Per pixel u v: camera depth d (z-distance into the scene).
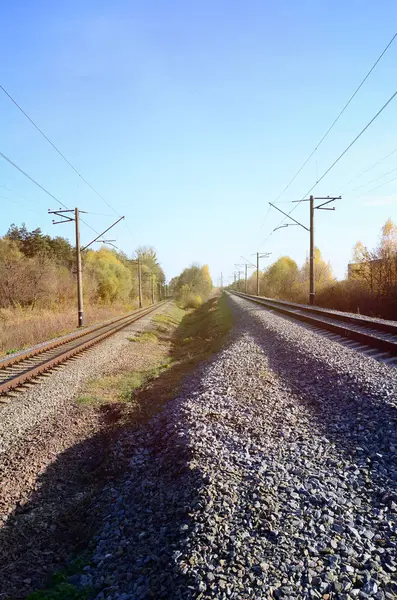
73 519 5.68
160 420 8.36
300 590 3.30
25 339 20.38
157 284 111.75
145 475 6.32
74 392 10.88
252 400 8.52
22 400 9.74
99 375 13.17
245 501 4.71
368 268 35.53
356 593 3.21
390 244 33.34
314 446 6.10
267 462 5.69
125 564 4.38
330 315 22.02
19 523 5.43
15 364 13.34
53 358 13.90
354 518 4.22
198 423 7.33
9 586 4.34
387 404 6.91
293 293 58.50
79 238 28.72
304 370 10.29
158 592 3.71
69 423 8.78
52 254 54.00
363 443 5.92
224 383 9.86
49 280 39.88
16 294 35.56
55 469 6.87
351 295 36.78
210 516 4.46
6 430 8.00
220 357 13.41
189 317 57.03
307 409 7.81
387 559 3.56
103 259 63.53
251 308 33.19
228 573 3.60
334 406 7.62
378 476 4.97
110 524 5.32
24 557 4.85
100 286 56.53
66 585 4.20
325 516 4.25
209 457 5.94
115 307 52.88
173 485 5.60
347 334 14.14
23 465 6.78
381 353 10.94
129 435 8.09
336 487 4.86
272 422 7.23
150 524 4.96
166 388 11.47
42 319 26.41
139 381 13.29
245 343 15.59
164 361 17.66
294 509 4.48
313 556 3.69
